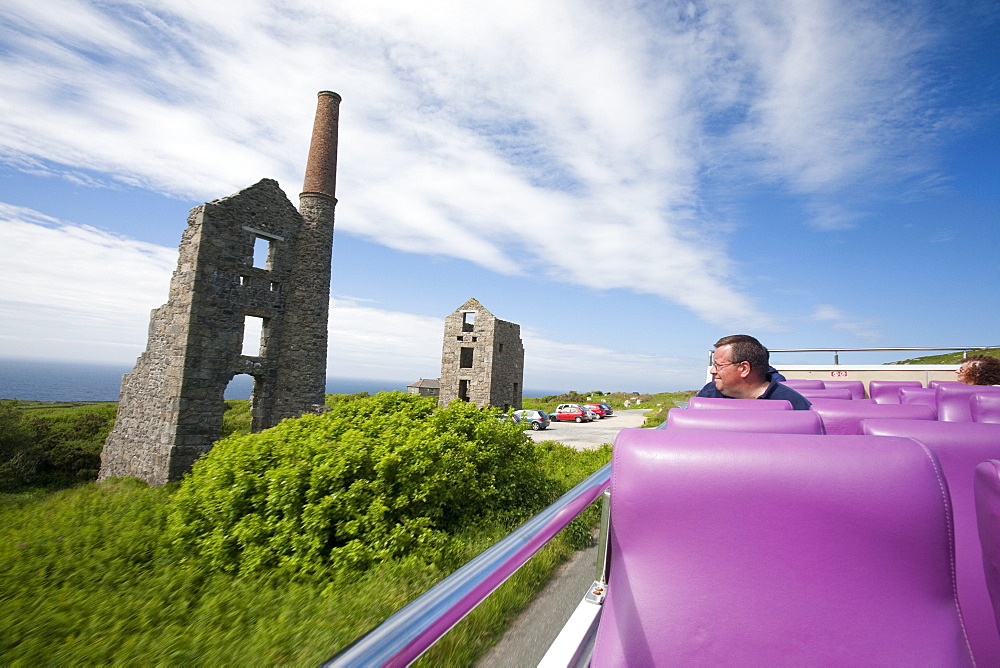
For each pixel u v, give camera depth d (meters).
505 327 33.69
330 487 5.37
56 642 3.49
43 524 7.46
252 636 3.49
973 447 1.64
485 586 0.99
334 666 0.72
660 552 1.23
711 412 2.03
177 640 3.44
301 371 21.67
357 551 4.82
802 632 1.12
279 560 5.02
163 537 6.00
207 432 18.05
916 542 1.12
